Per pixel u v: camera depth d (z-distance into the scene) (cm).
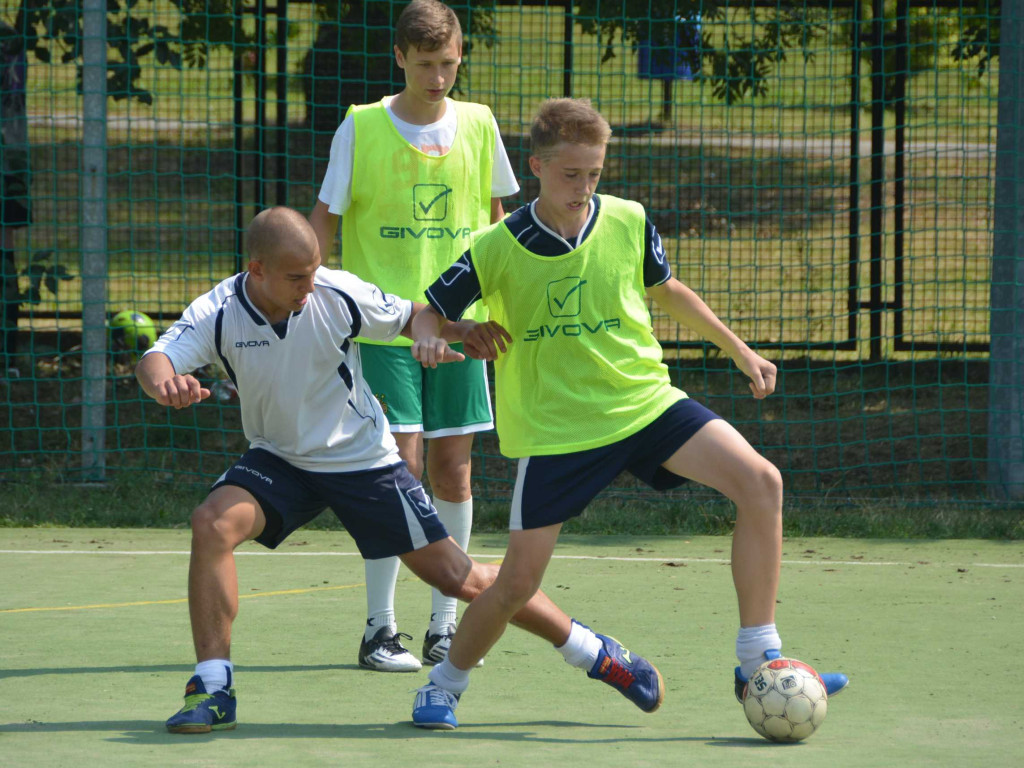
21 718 1285
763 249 5366
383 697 1418
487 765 1098
